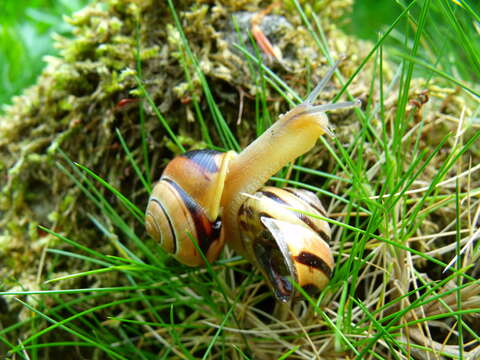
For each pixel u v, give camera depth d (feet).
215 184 0.31
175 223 0.31
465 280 0.31
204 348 0.35
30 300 0.36
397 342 0.27
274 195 0.30
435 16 0.48
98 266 0.38
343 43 0.44
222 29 0.40
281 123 0.31
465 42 0.31
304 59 0.39
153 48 0.39
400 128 0.34
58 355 0.37
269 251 0.31
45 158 0.41
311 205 0.31
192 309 0.36
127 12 0.40
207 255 0.32
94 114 0.40
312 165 0.37
